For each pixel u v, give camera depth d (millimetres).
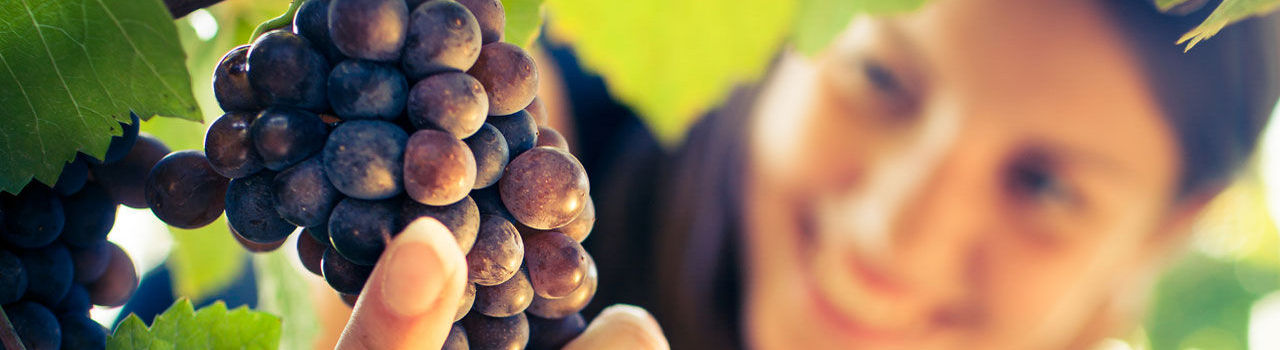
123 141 346
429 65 311
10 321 340
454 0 323
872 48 925
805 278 1008
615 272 996
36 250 349
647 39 476
